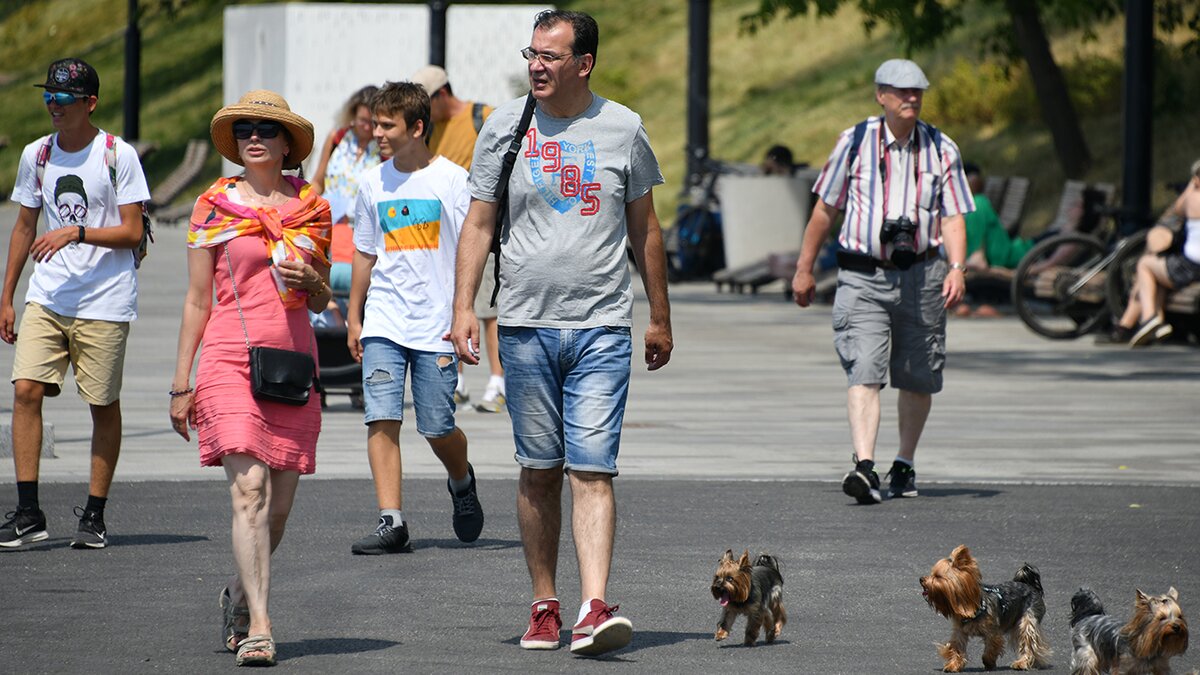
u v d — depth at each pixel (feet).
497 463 90.12
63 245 67.62
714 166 233.35
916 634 55.88
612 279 54.19
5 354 137.69
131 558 66.90
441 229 69.97
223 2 518.37
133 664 51.37
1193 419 109.50
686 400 117.91
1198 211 146.51
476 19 346.33
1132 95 164.14
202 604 59.41
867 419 81.00
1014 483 85.92
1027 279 166.30
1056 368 137.69
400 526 68.54
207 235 52.47
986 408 114.52
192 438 97.91
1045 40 242.78
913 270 81.61
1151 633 45.98
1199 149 245.04
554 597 54.39
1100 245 159.63
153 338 151.12
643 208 54.95
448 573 65.00
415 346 69.26
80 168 68.95
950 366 139.03
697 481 85.61
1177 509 78.64
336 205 105.19
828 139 317.22
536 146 53.83
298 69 339.16
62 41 561.84
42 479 83.61
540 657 52.60
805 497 81.61
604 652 52.75
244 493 51.26
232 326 52.34
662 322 55.21
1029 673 50.96
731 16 389.60
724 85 361.30
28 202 69.77
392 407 69.21
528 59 53.42
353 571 65.21
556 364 54.13
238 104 53.26
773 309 190.39
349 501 79.56
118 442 69.21
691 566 66.33
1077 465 91.81
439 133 94.32
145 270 232.53
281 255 52.24
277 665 51.37
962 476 88.28
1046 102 244.01
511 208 54.24
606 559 53.47
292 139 54.03
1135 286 150.71
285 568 65.67
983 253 179.22
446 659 52.29
